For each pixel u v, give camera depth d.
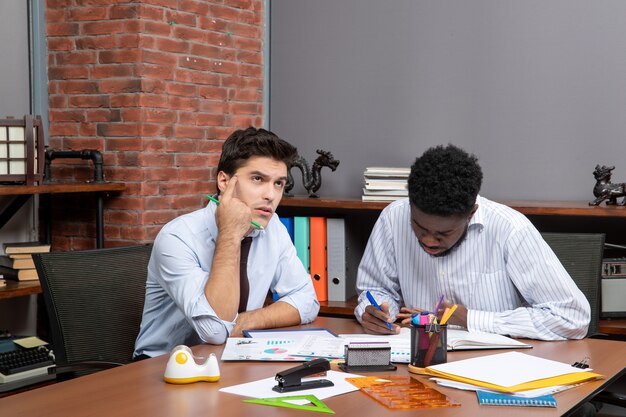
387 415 1.45
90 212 3.73
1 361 2.79
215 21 3.87
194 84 3.79
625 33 3.36
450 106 3.72
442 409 1.49
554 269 2.17
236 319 2.20
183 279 2.17
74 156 3.59
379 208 3.42
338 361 1.83
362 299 2.48
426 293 2.41
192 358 1.67
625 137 3.38
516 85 3.58
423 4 3.75
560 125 3.50
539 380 1.64
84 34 3.67
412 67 3.79
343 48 3.95
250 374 1.72
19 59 3.69
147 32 3.57
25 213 3.78
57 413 1.44
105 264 2.49
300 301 2.34
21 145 3.16
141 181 3.59
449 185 1.93
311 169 3.97
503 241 2.26
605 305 3.09
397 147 3.85
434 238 2.04
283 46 4.11
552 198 3.53
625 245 3.22
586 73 3.44
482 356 1.89
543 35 3.51
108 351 2.45
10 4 3.63
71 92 3.73
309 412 1.46
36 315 3.81
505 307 2.32
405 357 1.85
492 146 3.64
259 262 2.41
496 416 1.46
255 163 2.24
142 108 3.57
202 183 3.87
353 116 3.94
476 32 3.64
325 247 3.60
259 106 4.14
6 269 3.31
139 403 1.51
